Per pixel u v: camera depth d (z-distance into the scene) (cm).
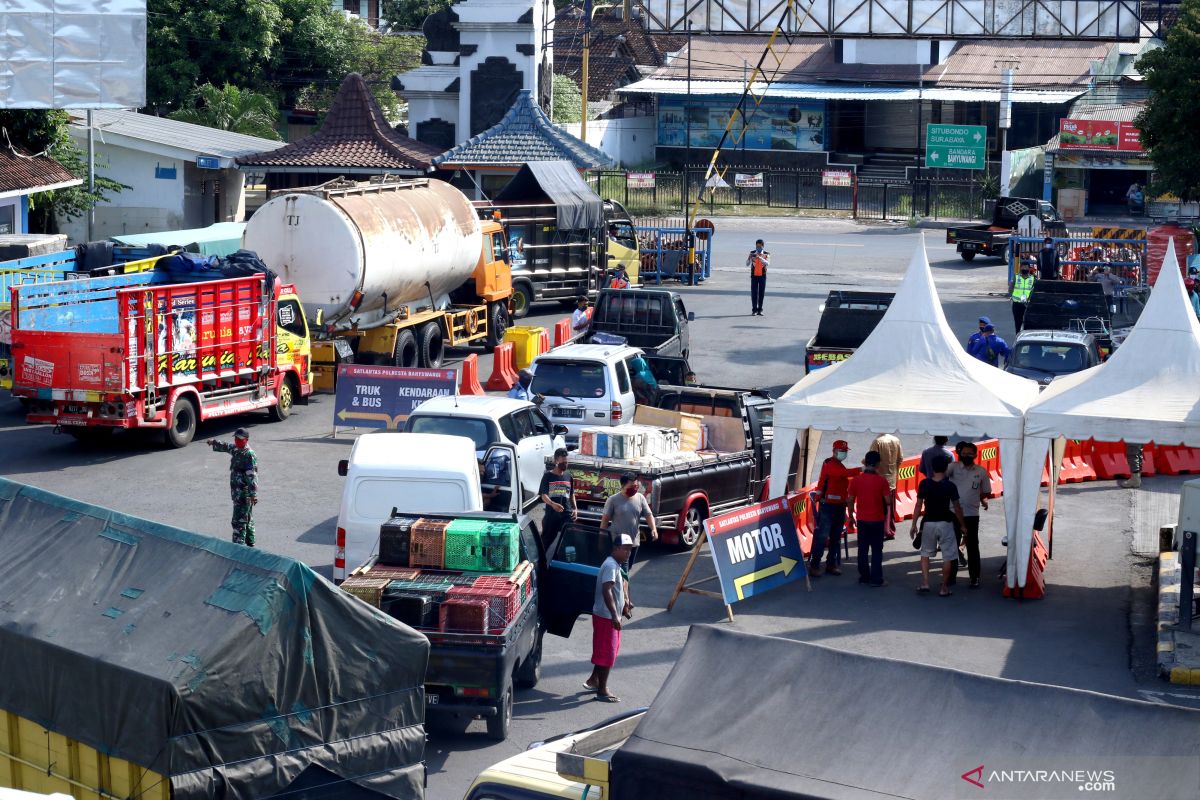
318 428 4719
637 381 4112
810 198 13062
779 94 13125
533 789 1548
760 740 1484
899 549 3619
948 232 9694
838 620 2973
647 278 8550
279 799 1712
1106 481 4378
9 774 1794
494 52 10319
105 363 4069
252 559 1770
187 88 11412
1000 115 12181
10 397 5184
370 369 4525
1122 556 3494
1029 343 5050
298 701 1727
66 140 7638
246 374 4581
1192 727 1394
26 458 4197
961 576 3334
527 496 3494
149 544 1861
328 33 12700
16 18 5331
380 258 5150
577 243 7256
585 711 2445
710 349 6203
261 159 9069
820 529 3306
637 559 3422
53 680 1716
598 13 17100
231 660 1658
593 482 3366
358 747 1781
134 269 5006
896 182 12725
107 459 4194
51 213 8162
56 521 1961
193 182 9206
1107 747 1397
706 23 7700
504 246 6456
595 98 16275
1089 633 2898
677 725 1526
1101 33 7262
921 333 3369
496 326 6359
